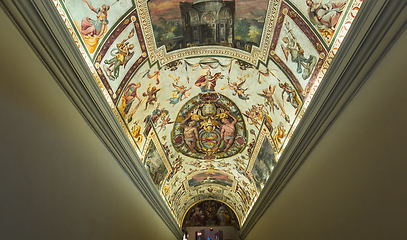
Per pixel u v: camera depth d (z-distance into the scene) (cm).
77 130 511
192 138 1242
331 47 584
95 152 582
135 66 762
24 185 357
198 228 1964
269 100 909
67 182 461
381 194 384
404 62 356
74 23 541
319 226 596
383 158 383
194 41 818
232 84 972
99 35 607
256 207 1280
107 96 702
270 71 817
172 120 1095
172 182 1457
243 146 1242
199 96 1046
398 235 348
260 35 748
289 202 824
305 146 678
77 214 486
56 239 418
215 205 2022
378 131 398
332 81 511
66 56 454
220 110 1114
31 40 395
